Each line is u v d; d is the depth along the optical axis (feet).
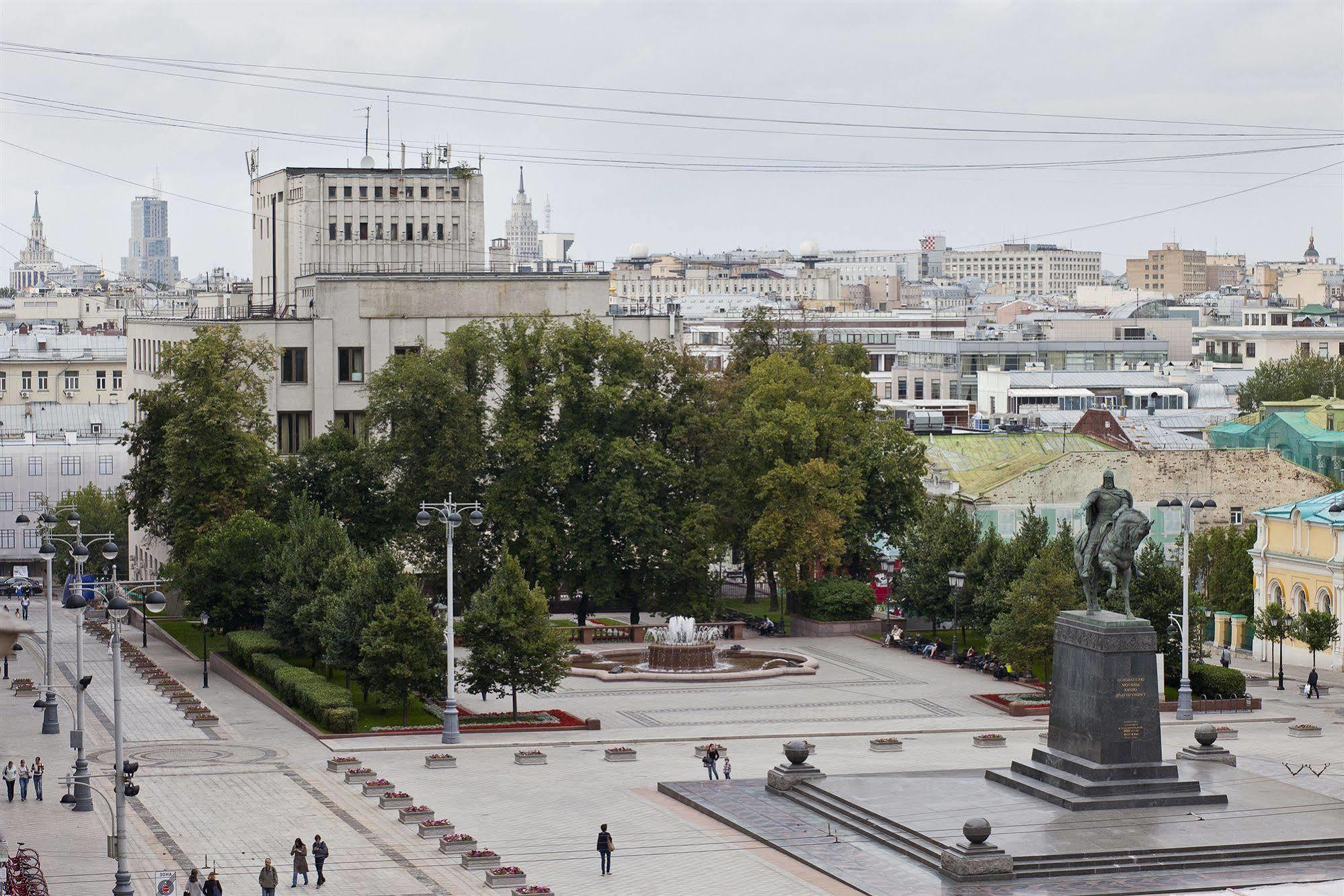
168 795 261.44
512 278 536.42
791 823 243.81
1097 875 216.54
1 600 569.23
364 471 417.28
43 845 230.68
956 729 325.83
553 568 419.95
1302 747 313.32
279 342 506.48
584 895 210.18
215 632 419.95
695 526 415.64
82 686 254.47
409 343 519.60
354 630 324.39
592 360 437.17
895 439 474.90
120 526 637.71
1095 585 252.62
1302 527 427.33
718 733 320.29
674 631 397.19
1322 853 224.74
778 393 464.24
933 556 412.57
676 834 240.73
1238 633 453.99
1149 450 510.17
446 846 230.27
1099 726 243.19
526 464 417.69
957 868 214.07
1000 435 591.37
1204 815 238.27
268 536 381.60
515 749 303.07
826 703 353.92
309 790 266.36
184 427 408.46
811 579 461.78
